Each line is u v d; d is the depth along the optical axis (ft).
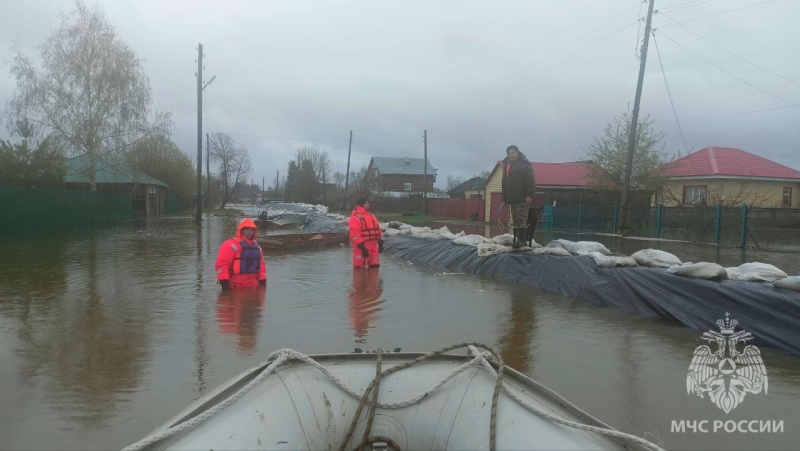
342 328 19.69
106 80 96.84
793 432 11.62
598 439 7.02
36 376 14.60
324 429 8.21
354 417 8.43
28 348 17.04
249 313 21.90
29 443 10.88
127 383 14.10
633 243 57.52
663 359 16.31
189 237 63.31
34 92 92.48
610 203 84.07
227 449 6.78
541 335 18.95
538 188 106.83
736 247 51.62
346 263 38.27
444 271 34.88
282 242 47.19
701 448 10.89
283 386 8.43
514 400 7.93
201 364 15.60
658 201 90.53
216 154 233.55
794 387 14.08
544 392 8.35
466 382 8.71
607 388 14.05
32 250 47.52
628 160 69.31
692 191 96.02
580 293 25.12
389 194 199.31
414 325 20.25
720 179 93.50
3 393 13.43
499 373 8.34
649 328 19.88
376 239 35.14
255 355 16.42
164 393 13.43
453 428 8.11
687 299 20.42
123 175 106.83
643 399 13.34
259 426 7.43
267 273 33.01
